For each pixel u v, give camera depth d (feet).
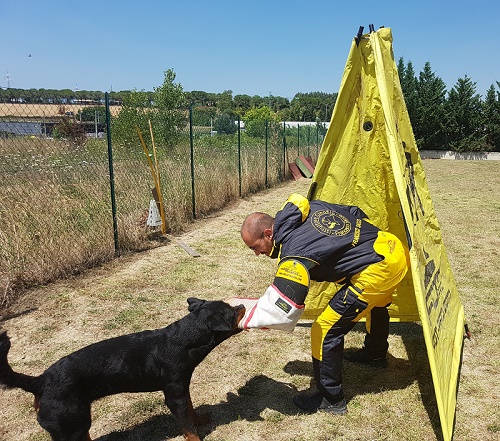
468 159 108.27
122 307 16.72
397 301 14.17
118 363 8.70
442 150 112.57
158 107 44.32
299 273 9.24
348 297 9.93
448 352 11.01
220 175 39.19
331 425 10.32
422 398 11.37
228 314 9.23
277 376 12.40
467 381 12.05
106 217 22.90
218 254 23.86
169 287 18.97
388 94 10.88
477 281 19.76
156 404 11.03
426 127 111.65
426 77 110.93
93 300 17.29
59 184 22.25
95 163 24.84
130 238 24.09
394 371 12.71
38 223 19.94
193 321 9.12
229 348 13.87
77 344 13.92
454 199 42.93
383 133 12.37
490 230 29.58
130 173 27.43
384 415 10.68
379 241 10.03
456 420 10.42
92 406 10.96
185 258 23.04
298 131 70.13
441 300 11.78
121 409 10.87
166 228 28.25
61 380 8.23
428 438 9.85
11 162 20.76
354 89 12.21
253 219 10.28
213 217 33.65
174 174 31.32
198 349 9.10
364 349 13.08
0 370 7.89
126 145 30.07
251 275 20.63
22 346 13.75
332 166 13.00
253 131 56.24
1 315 15.81
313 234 9.67
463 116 108.78
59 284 18.78
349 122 12.53
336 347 10.26
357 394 11.56
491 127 107.76
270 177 54.24
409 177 11.31
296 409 10.93
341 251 9.79
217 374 12.44
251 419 10.55
